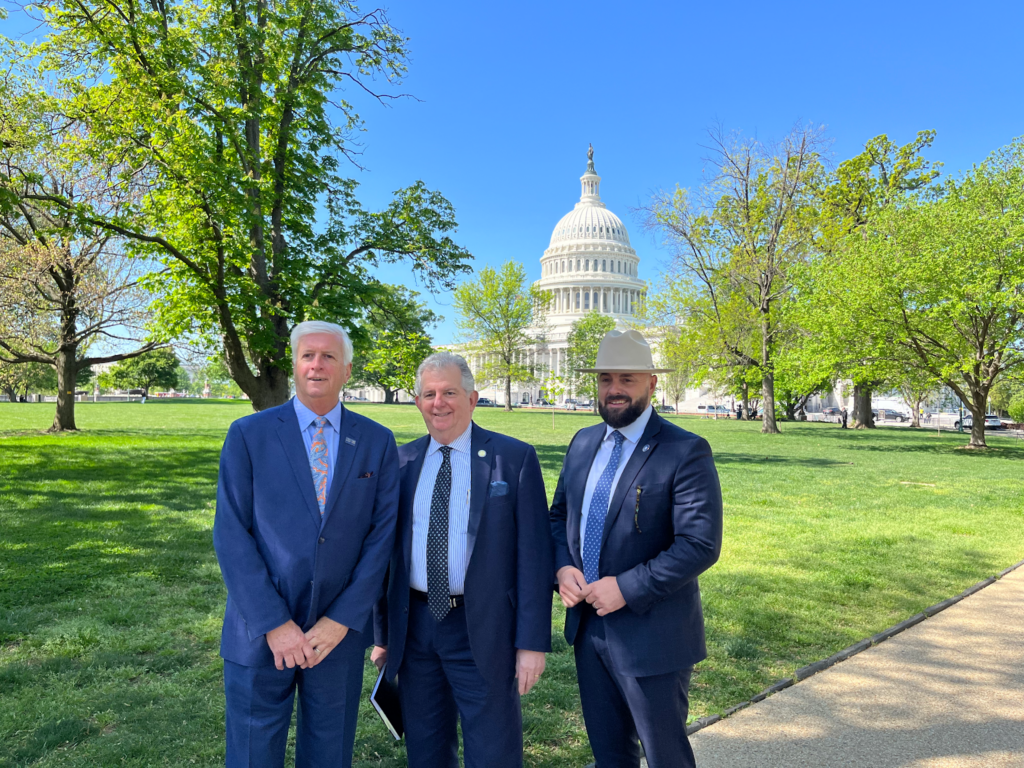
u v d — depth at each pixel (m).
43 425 28.16
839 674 4.36
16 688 3.96
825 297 23.80
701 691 4.07
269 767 2.37
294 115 16.08
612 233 108.88
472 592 2.53
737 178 31.58
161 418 36.44
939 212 21.38
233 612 2.49
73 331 23.30
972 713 3.80
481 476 2.62
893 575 6.80
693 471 2.45
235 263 14.87
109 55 13.86
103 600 5.59
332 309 15.09
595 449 2.76
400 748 3.44
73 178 17.31
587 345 77.19
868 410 41.41
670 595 2.47
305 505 2.49
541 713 3.79
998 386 59.06
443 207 17.67
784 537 8.59
